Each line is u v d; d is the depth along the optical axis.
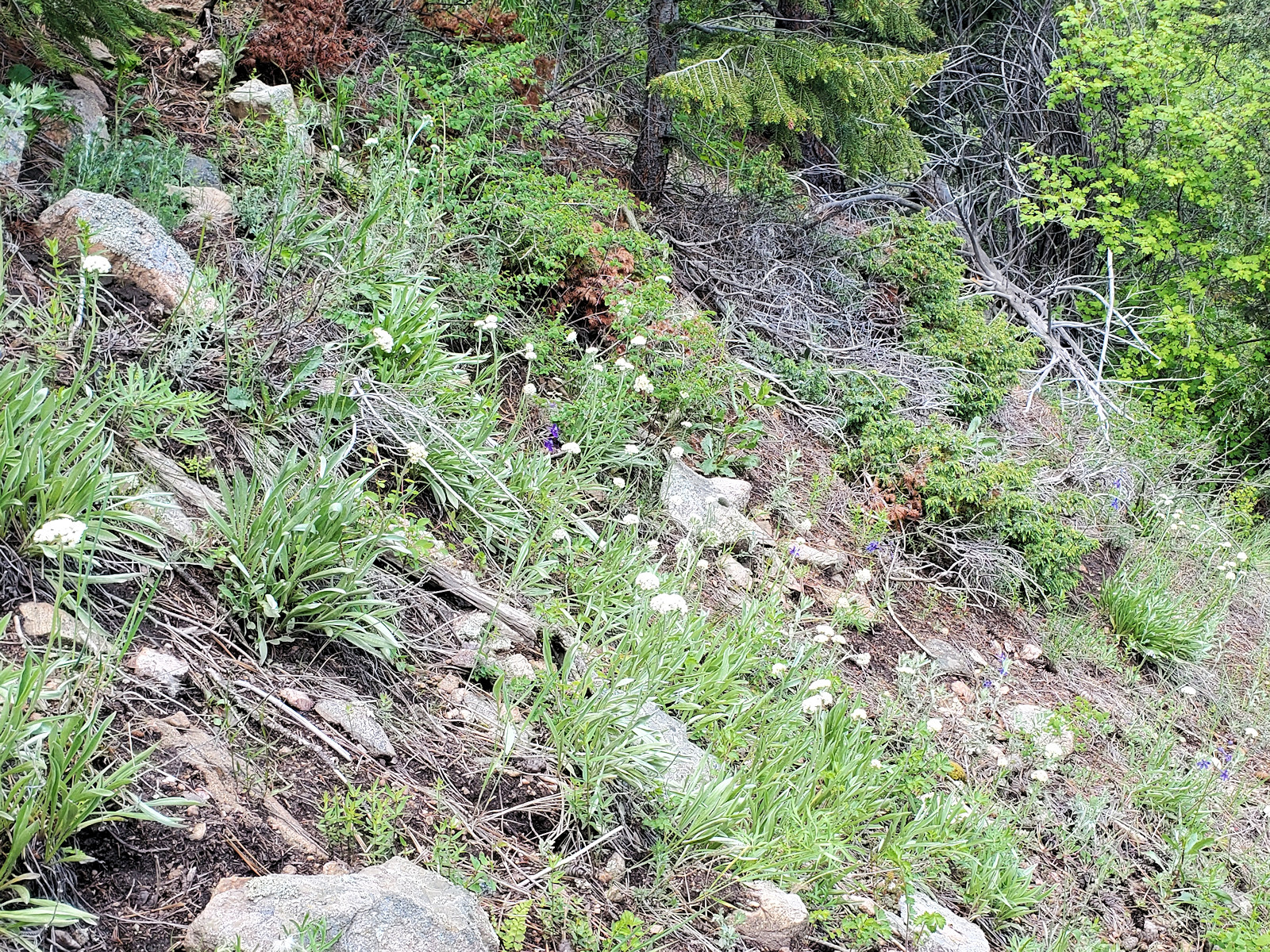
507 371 5.53
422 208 5.43
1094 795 5.60
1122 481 9.21
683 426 6.06
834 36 7.49
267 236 4.70
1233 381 12.30
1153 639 7.41
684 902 3.39
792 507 6.35
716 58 6.81
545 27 8.09
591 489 5.18
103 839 2.44
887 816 4.36
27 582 2.83
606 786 3.51
